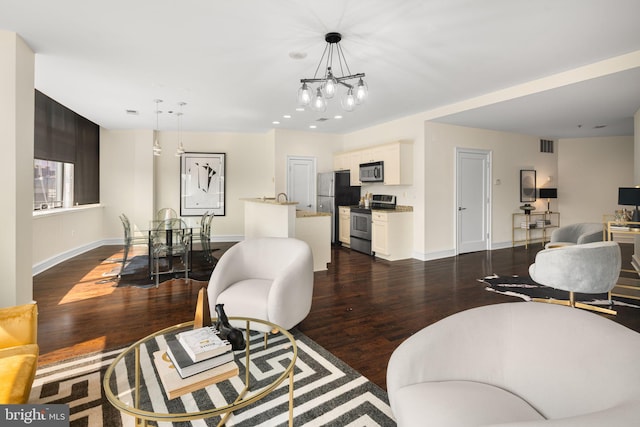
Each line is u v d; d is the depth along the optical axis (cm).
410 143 575
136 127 674
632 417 73
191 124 650
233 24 265
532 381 117
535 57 330
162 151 721
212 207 745
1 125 275
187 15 252
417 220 573
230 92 441
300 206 727
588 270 296
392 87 420
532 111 489
